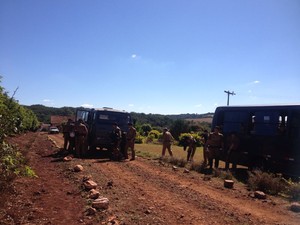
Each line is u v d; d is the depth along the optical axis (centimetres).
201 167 1551
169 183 1178
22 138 3525
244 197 1023
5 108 783
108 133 1984
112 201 880
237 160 1650
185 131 5406
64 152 2058
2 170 799
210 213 825
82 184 1046
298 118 1377
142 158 1958
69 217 735
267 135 1499
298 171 1358
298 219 804
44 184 1055
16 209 761
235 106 1709
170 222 737
